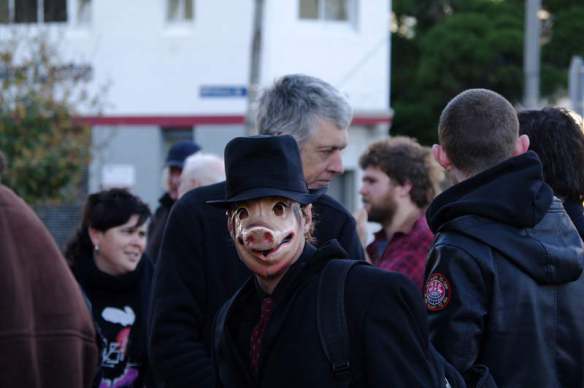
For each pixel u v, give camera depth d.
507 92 27.30
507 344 3.70
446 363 3.36
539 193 3.81
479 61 26.89
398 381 2.95
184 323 3.94
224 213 4.04
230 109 20.50
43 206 15.95
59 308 3.11
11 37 19.02
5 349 2.98
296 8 20.48
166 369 3.88
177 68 20.69
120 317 5.39
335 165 4.18
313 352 3.02
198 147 8.12
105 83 20.89
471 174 3.96
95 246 5.44
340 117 4.13
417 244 5.78
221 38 20.47
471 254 3.71
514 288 3.71
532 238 3.79
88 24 21.11
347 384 2.98
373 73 21.33
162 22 20.75
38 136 15.41
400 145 6.07
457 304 3.65
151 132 20.84
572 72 15.04
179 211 4.08
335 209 4.24
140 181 20.86
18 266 3.07
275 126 4.12
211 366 3.81
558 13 27.94
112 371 5.34
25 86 16.00
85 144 16.27
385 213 6.02
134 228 5.41
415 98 28.17
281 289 3.12
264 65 20.06
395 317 3.01
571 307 3.84
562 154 4.26
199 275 3.99
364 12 21.16
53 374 3.06
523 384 3.70
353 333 3.01
